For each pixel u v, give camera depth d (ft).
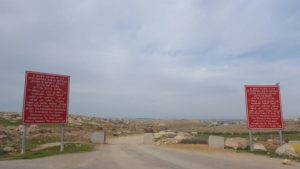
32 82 76.07
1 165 48.73
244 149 83.35
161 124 390.63
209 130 223.30
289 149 69.00
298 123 252.01
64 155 66.85
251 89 81.92
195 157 62.95
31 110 75.41
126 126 271.69
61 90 80.53
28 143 107.34
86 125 218.59
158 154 70.08
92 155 67.15
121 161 55.06
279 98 81.00
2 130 131.34
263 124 80.38
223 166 48.47
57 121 79.36
